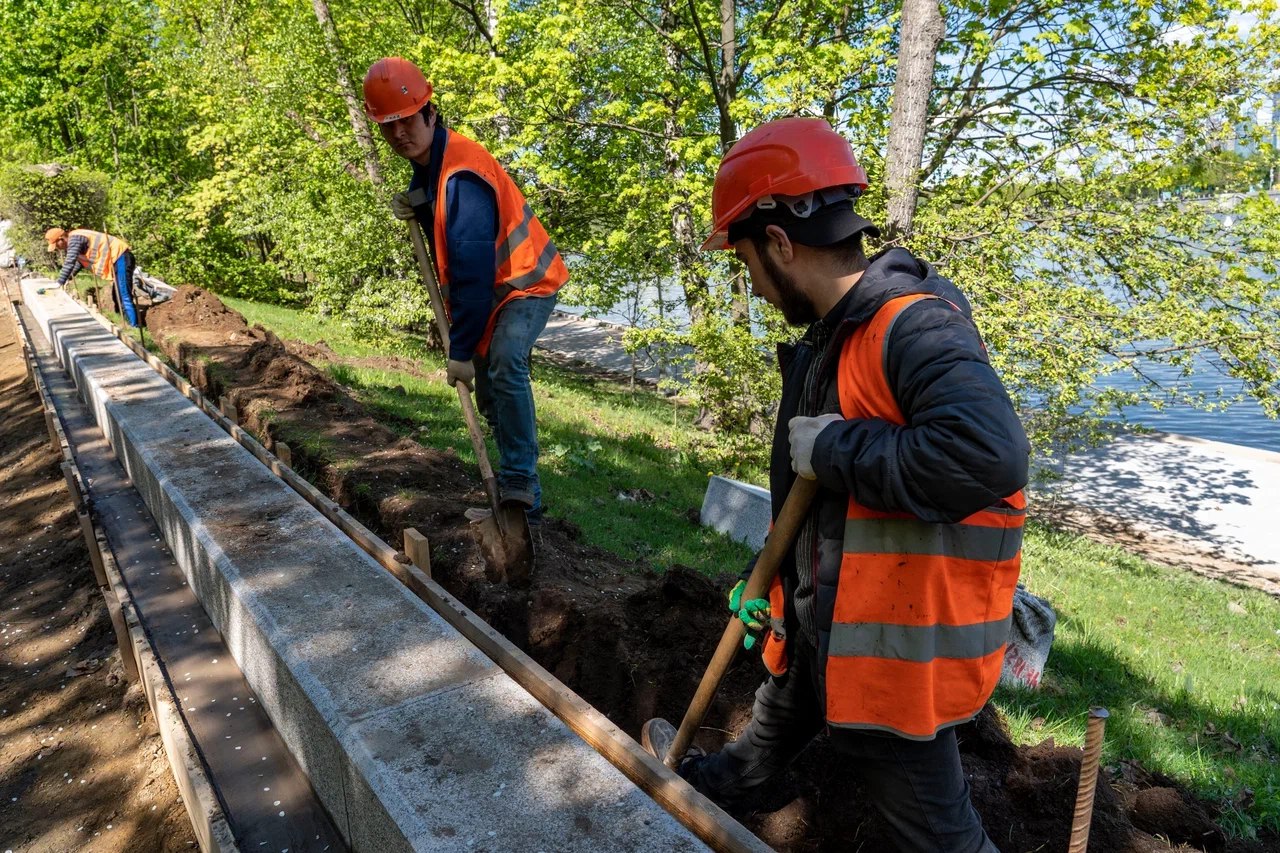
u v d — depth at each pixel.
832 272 1.63
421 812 1.89
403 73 2.83
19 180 19.61
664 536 6.28
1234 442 20.48
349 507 4.94
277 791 2.71
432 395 10.08
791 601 1.87
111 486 5.87
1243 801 3.48
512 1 15.46
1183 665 6.36
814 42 13.60
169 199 23.67
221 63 16.14
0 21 24.56
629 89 14.94
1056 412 9.92
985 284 9.10
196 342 9.24
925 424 1.37
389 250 14.73
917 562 1.52
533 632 3.43
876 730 1.59
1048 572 9.34
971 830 1.72
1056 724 3.99
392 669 2.48
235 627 3.27
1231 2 10.30
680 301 12.05
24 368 11.85
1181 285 9.90
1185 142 9.77
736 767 2.25
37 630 4.95
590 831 1.83
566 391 16.25
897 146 9.53
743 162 1.64
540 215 16.27
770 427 9.99
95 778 3.49
